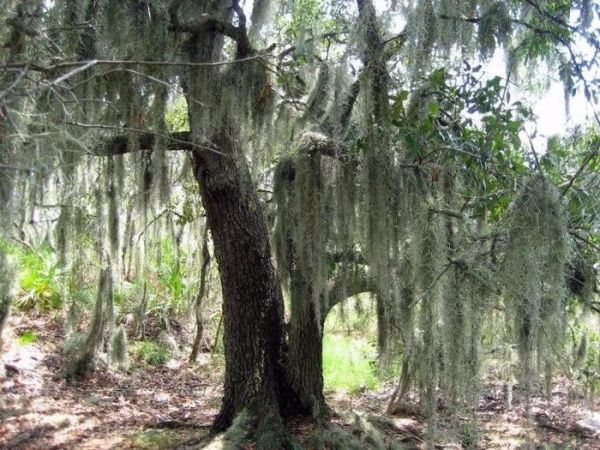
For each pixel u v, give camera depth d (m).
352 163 3.79
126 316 7.87
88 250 5.94
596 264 3.74
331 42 4.48
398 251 3.62
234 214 4.44
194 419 5.25
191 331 8.38
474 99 3.44
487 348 4.23
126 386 6.31
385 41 3.51
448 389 3.56
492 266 3.34
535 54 3.65
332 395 6.32
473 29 3.54
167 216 6.50
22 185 2.96
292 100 4.20
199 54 3.83
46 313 7.12
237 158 4.24
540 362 3.30
